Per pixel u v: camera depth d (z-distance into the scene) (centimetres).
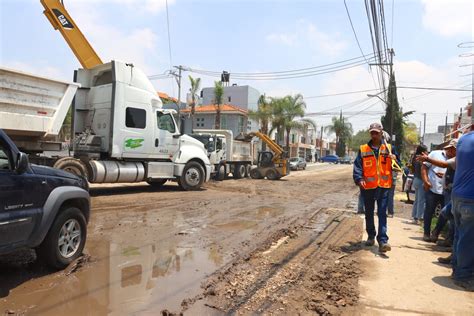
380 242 648
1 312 396
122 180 1355
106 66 1334
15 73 970
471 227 489
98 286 476
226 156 2500
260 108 4444
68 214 534
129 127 1348
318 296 458
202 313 407
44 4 1375
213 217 1002
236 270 552
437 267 570
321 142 9106
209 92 5525
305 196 1659
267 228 874
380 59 1388
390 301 441
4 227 427
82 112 1380
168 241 718
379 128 644
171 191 1556
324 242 734
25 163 455
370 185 656
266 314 408
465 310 418
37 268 527
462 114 2556
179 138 1538
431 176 744
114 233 766
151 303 430
